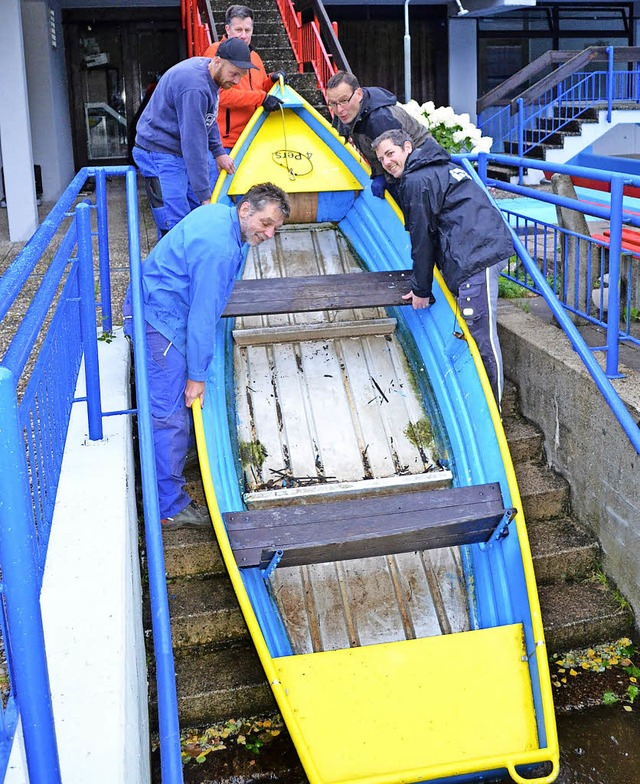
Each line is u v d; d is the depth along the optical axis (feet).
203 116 13.71
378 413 13.19
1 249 24.23
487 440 12.01
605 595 12.35
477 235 12.00
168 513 12.06
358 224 16.70
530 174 35.35
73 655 6.73
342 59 20.81
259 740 10.53
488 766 8.93
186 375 11.49
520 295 17.57
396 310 15.02
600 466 12.51
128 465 10.34
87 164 40.55
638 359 13.53
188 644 11.36
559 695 11.12
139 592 10.42
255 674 10.93
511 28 43.93
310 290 13.16
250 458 12.44
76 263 10.09
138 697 8.05
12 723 5.08
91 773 5.71
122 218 27.09
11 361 5.02
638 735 10.43
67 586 7.53
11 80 24.72
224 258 10.71
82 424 10.91
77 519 8.55
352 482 12.14
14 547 4.46
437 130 19.60
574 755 10.14
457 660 10.01
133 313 10.05
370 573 11.65
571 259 14.96
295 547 10.12
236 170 16.42
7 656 5.20
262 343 14.12
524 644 10.21
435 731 9.41
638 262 15.67
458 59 42.78
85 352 10.14
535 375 14.32
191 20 27.61
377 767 9.07
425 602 11.37
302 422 12.94
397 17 41.93
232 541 10.32
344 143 16.61
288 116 17.75
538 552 12.66
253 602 10.80
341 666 9.80
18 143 25.25
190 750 10.39
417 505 10.96
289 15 25.22
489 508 11.03
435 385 13.38
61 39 37.96
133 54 39.42
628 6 44.47
